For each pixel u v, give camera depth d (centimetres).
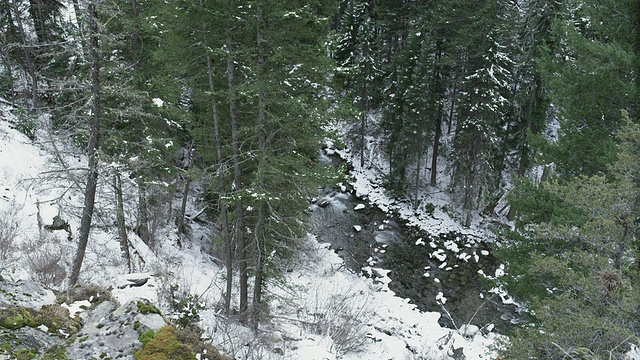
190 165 2288
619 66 1103
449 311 2027
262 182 1157
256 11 1063
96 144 1130
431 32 3112
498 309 2030
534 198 1240
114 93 1127
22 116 1898
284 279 1346
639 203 737
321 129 1214
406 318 1784
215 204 2055
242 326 1173
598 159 1076
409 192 3259
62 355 419
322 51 1108
